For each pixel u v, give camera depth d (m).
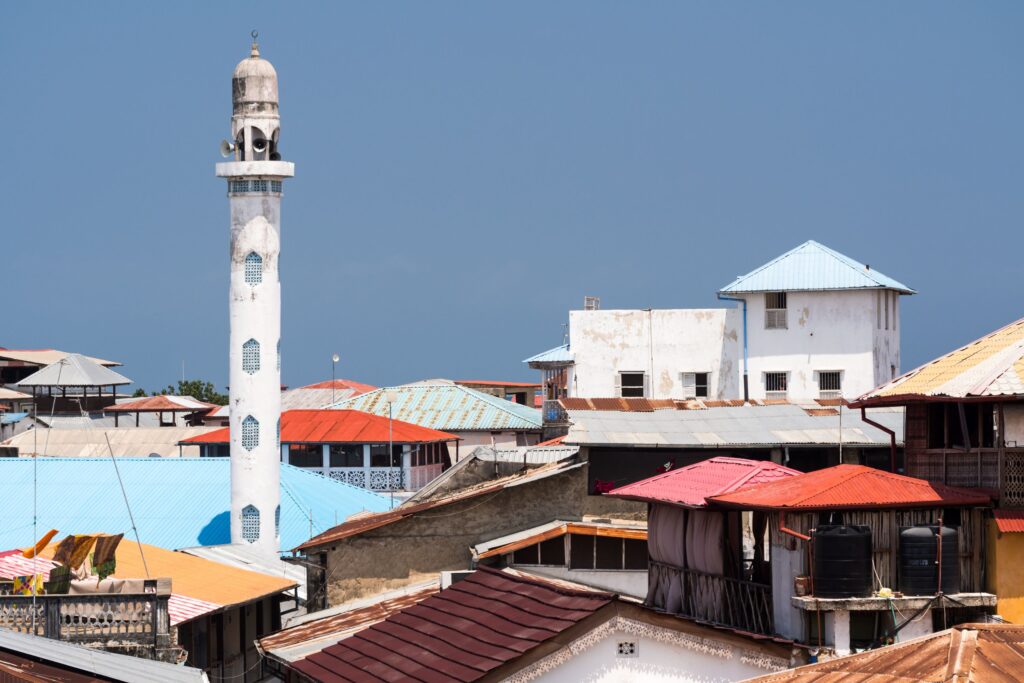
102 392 160.62
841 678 25.27
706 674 33.38
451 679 33.53
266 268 77.75
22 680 29.47
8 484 81.38
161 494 81.25
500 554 48.66
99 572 49.12
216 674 54.28
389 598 50.38
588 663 33.44
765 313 100.00
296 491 83.12
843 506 33.62
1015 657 24.69
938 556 33.81
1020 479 34.84
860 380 98.75
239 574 58.34
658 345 101.31
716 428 52.94
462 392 122.69
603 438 50.78
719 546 37.38
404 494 94.94
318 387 162.38
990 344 38.81
